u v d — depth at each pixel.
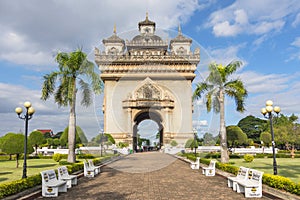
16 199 8.13
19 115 11.96
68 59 18.17
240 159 27.58
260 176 8.78
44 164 21.77
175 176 13.67
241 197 8.67
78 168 14.48
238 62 20.20
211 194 9.13
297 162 22.97
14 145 19.02
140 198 8.52
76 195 9.10
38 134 34.44
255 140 70.19
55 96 18.27
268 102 12.27
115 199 8.41
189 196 8.81
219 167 15.34
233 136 34.66
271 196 8.42
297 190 7.87
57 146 47.06
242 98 20.14
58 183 9.34
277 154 31.33
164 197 8.66
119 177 13.34
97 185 11.02
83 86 11.88
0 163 23.52
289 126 37.69
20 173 15.46
